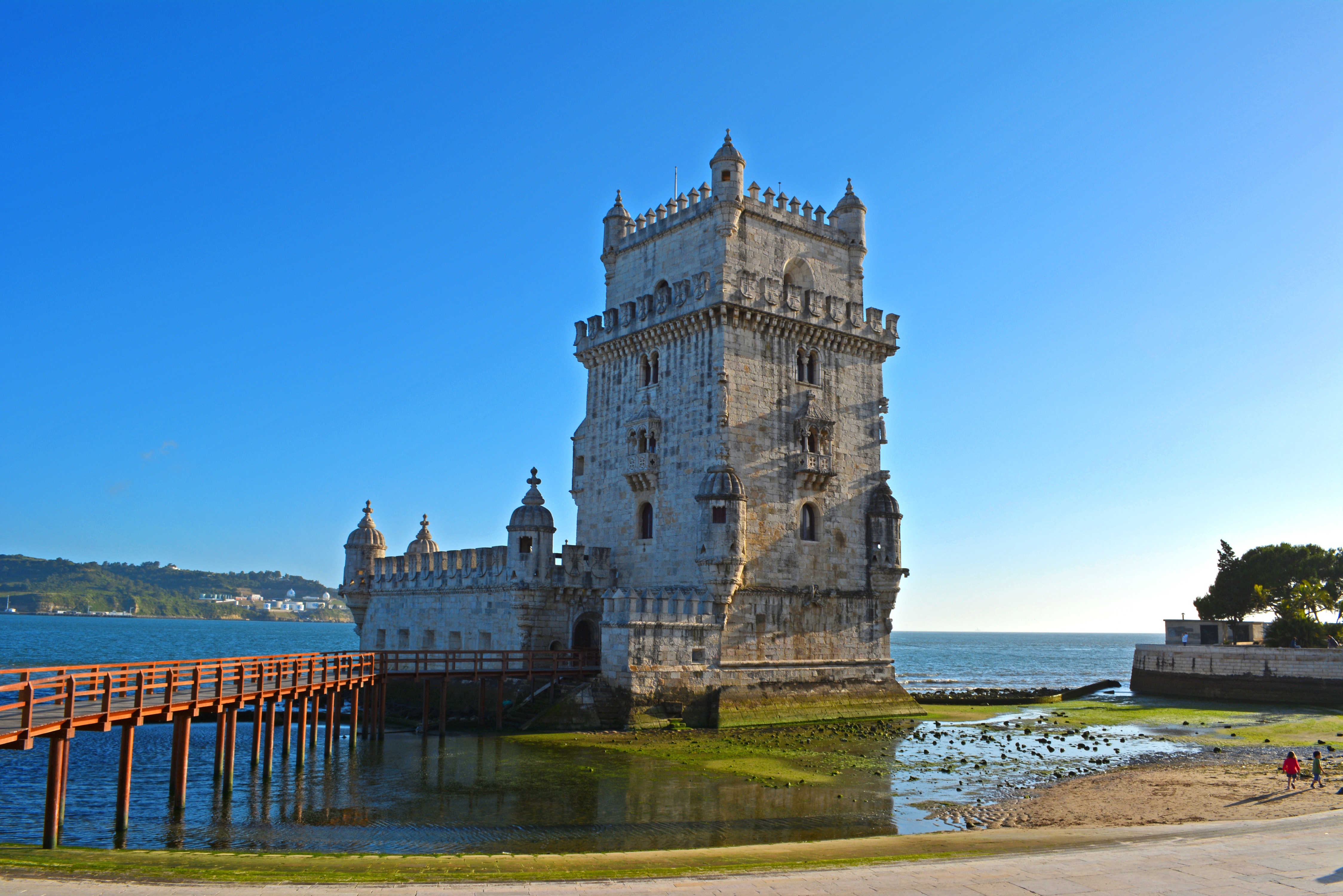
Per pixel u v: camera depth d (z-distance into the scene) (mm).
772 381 62062
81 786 42094
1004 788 41406
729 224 61312
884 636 66250
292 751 50719
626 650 54969
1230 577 112812
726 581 57188
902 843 29141
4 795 40344
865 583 65625
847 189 70250
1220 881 23188
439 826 33688
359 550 84250
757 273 62562
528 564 61844
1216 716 74188
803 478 62031
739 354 60500
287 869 23812
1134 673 98188
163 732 59281
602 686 55906
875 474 67250
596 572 64875
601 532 67312
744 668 58906
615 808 36312
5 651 147750
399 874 23391
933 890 22344
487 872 24016
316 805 37281
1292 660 85938
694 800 37812
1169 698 92312
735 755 47562
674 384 62875
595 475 68562
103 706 32750
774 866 24828
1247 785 42188
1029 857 25984
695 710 56469
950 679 146375
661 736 52938
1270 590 108750
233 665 42000
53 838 29938
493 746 50500
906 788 40812
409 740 53219
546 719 55562
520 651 58375
